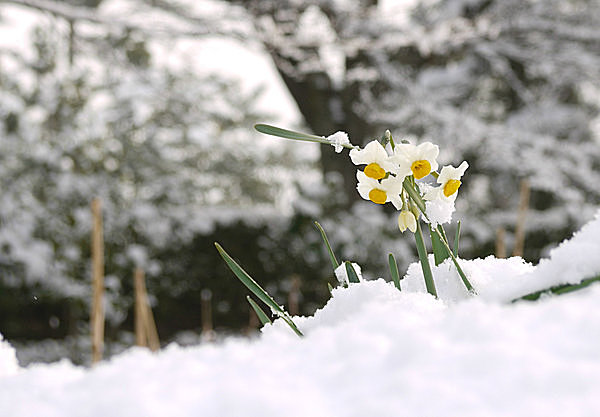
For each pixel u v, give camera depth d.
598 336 0.48
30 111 6.88
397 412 0.42
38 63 6.93
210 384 0.50
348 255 7.83
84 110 6.91
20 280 6.57
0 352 0.98
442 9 8.18
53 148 6.75
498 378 0.44
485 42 8.45
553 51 8.66
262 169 9.85
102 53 7.22
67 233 6.68
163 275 7.96
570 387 0.42
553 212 8.05
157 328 8.22
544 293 0.76
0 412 0.54
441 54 8.48
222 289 8.35
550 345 0.48
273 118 8.69
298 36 7.41
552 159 8.23
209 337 6.73
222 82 7.97
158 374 0.55
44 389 0.58
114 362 0.62
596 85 9.16
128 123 7.09
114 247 6.98
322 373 0.50
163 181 7.50
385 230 7.78
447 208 1.08
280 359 0.54
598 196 8.52
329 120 9.22
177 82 7.79
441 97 8.80
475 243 7.86
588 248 0.75
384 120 8.38
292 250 8.22
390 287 0.89
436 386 0.44
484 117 10.16
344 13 7.65
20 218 6.55
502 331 0.51
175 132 7.73
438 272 1.06
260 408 0.45
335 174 8.70
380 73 8.67
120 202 7.07
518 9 8.26
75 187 6.69
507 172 8.83
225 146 8.62
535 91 9.78
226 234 8.32
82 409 0.50
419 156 1.08
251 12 7.43
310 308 8.28
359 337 0.54
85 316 6.89
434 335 0.52
